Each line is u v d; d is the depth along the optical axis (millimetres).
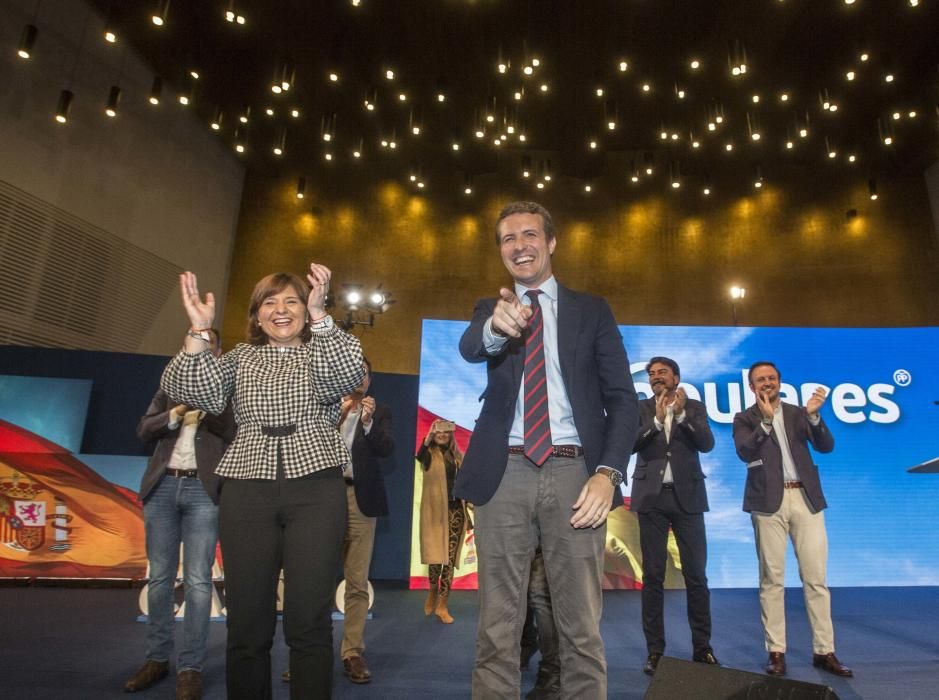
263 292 1867
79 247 8938
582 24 9266
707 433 3133
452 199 13094
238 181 12664
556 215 12961
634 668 2920
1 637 3172
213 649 3184
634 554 5934
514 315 1296
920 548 6125
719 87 10422
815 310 11797
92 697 2291
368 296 10977
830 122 10992
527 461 1394
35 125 8328
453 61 10102
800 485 3029
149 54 9844
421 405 6754
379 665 2922
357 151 12109
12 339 7984
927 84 9859
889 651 3289
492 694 1298
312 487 1594
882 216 11977
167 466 2533
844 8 8648
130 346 9750
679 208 12812
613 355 1507
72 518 5133
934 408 6449
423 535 4340
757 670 2910
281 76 9922
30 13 8234
